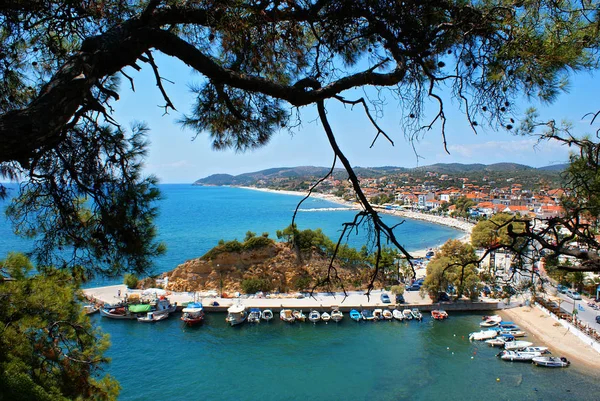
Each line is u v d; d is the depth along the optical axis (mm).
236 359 40438
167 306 55594
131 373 37250
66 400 8391
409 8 4305
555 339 45188
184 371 37656
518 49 4418
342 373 37406
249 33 4730
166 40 3871
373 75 4258
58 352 9438
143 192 5289
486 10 4410
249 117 5887
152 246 5547
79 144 5109
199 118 5906
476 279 55312
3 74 5555
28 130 2828
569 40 4484
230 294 60906
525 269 5965
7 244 87312
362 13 4430
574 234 5195
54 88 3072
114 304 55438
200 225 151500
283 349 43094
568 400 32625
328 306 55500
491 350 42812
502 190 190375
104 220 5062
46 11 4840
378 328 49688
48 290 9133
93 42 3533
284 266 64062
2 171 5195
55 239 5629
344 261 66312
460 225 157375
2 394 7227
